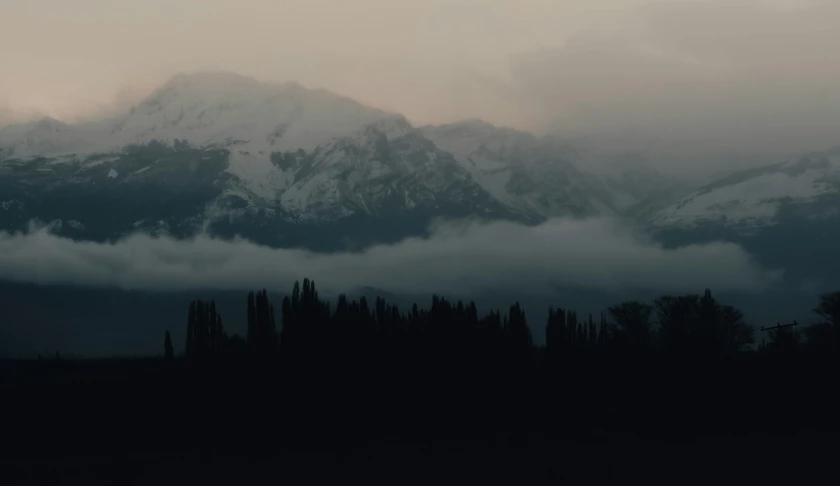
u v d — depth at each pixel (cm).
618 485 6862
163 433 8844
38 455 8106
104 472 7512
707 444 8281
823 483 6812
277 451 8269
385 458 7938
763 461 7525
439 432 9094
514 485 6900
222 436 8762
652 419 9338
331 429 9062
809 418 9244
